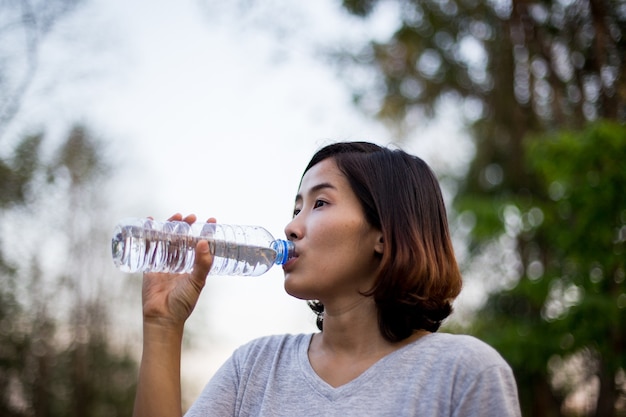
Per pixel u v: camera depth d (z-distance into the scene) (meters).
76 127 10.89
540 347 5.75
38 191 10.41
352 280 1.48
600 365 5.73
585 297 5.25
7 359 12.02
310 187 1.54
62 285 12.70
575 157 5.09
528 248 7.45
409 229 1.48
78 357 13.19
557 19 6.60
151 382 1.54
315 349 1.53
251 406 1.50
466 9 7.68
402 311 1.45
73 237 12.49
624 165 4.96
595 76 6.28
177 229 1.77
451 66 8.23
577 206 5.22
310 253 1.48
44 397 12.33
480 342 1.38
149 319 1.60
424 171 1.59
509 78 7.81
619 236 5.24
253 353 1.58
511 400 1.31
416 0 7.95
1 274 11.30
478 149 8.50
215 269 1.80
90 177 12.19
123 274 13.83
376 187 1.51
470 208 6.16
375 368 1.38
